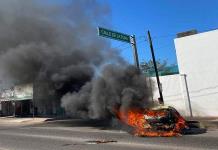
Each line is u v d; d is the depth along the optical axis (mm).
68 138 16672
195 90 29531
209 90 28797
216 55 28422
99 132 19188
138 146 12680
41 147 13586
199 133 16859
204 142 13195
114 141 14625
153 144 13078
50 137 17578
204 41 29047
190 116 29375
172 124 16484
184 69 30141
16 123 34562
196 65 29484
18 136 18953
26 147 13773
